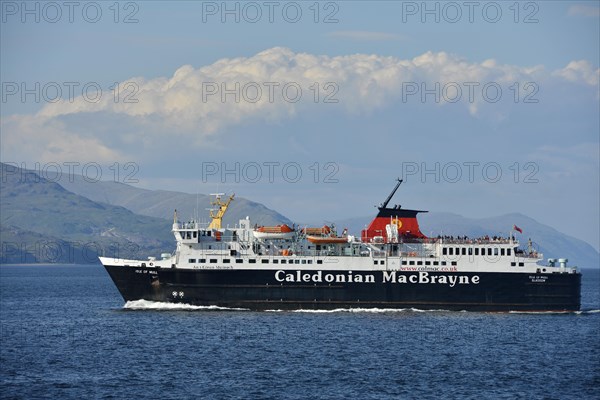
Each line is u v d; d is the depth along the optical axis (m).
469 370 166.75
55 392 148.00
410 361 174.00
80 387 151.62
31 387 151.75
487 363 173.62
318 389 149.75
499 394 148.62
